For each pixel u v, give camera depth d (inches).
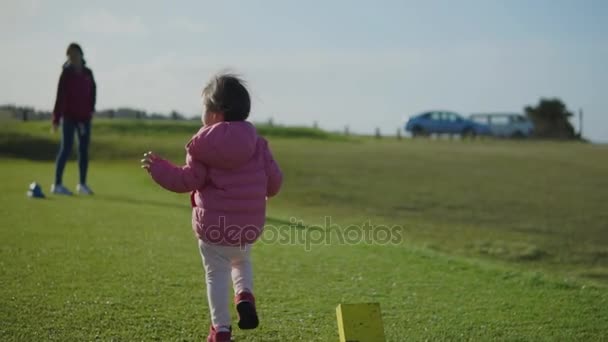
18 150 1314.0
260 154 209.8
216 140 198.8
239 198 202.4
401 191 1047.6
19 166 973.8
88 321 233.9
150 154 202.8
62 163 578.2
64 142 575.5
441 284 330.3
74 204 516.7
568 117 2800.2
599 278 573.9
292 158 1378.0
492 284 336.8
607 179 1248.2
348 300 286.4
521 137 2411.4
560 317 279.9
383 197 987.3
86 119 583.2
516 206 957.2
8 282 277.0
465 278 347.6
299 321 250.7
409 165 1362.0
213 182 202.8
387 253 407.5
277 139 1935.3
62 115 571.5
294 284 309.0
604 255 673.6
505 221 846.5
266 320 250.1
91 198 572.4
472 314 277.6
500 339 244.7
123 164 1211.9
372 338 183.6
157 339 220.7
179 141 1609.3
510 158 1545.3
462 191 1071.6
